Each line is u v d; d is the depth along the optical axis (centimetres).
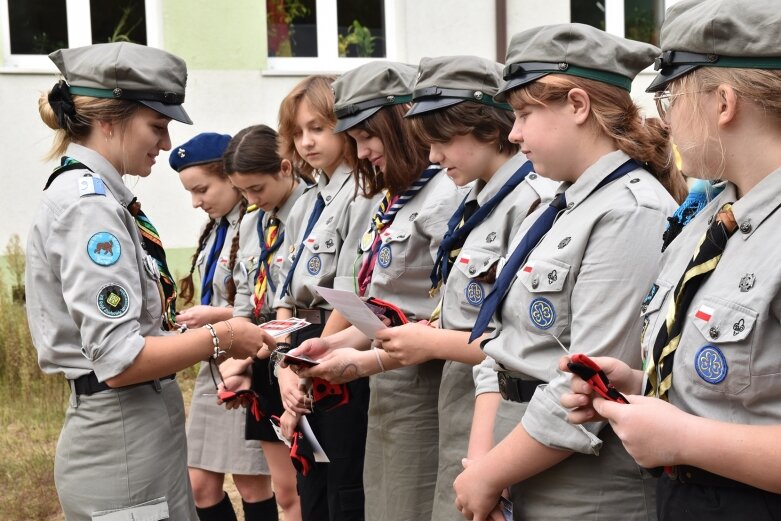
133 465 246
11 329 662
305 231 355
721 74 155
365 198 326
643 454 157
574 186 207
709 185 180
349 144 316
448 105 247
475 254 247
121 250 240
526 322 207
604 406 164
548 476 204
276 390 365
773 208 154
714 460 152
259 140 376
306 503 346
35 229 246
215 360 271
